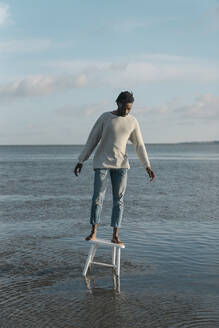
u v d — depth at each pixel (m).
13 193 14.12
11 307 3.41
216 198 12.73
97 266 4.81
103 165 4.52
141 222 8.15
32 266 4.78
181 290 3.87
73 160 54.97
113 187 4.66
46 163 44.22
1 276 4.36
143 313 3.28
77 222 8.11
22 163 43.97
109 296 3.70
